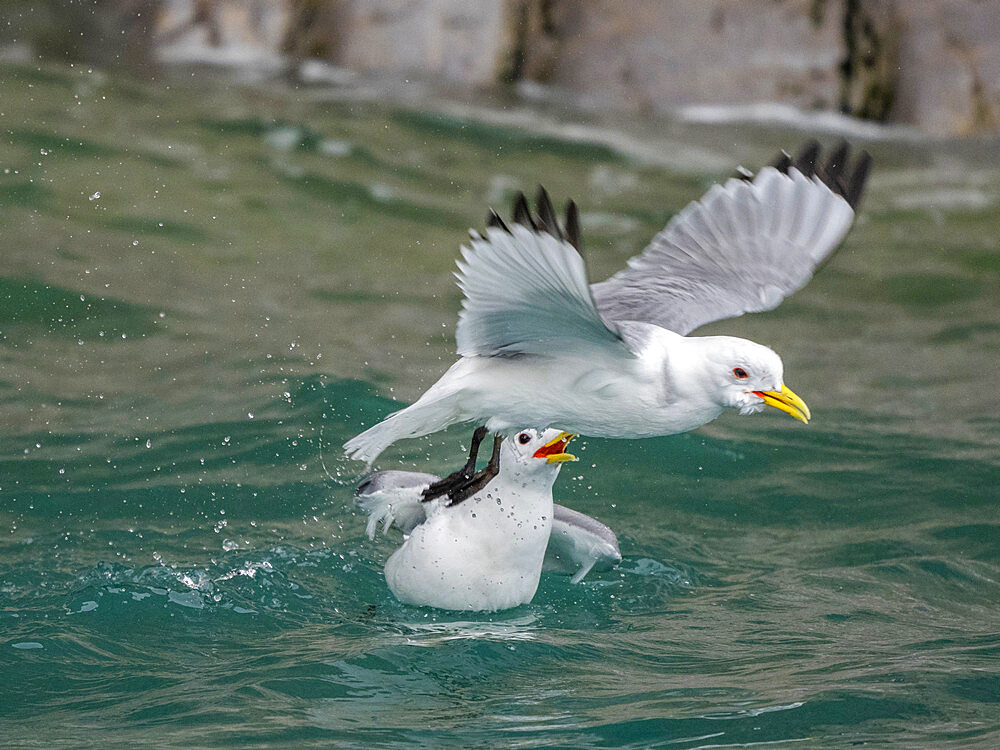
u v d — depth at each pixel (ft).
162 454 39.86
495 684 26.76
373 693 26.14
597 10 88.94
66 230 59.21
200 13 87.30
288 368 46.78
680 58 87.71
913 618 31.24
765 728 24.53
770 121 86.89
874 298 61.16
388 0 87.56
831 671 27.50
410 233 65.10
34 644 28.17
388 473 32.37
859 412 46.42
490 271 22.91
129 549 34.01
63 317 50.16
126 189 65.00
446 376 26.43
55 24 85.35
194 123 75.31
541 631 29.96
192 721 24.54
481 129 80.64
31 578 32.04
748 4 88.28
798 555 35.63
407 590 31.35
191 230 61.62
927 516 38.06
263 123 76.74
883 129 88.22
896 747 23.68
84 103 75.41
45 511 35.96
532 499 30.40
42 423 41.50
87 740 23.62
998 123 88.07
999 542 36.29
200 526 35.63
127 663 27.58
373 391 44.88
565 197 72.08
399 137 78.02
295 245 61.87
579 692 26.32
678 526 37.50
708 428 44.55
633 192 73.56
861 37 88.48
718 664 28.04
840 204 28.50
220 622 30.04
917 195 77.20
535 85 89.10
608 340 24.40
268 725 24.40
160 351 48.01
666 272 29.09
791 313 58.70
